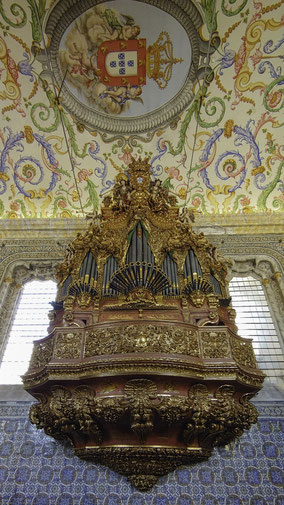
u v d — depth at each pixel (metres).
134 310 6.16
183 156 9.71
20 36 8.09
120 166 9.86
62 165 9.76
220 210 9.83
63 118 9.30
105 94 9.07
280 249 9.12
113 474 6.12
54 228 9.61
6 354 7.80
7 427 6.65
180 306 6.29
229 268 9.01
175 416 5.07
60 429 5.57
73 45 8.30
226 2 7.61
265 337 7.91
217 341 5.64
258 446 6.36
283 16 7.78
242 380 5.39
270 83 8.71
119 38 8.32
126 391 5.14
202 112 9.21
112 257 7.10
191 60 8.48
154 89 9.00
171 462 5.70
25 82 8.74
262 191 9.60
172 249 7.21
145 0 7.68
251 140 9.37
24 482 6.07
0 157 9.34
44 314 8.52
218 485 5.97
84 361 5.30
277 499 5.80
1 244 9.41
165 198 8.62
